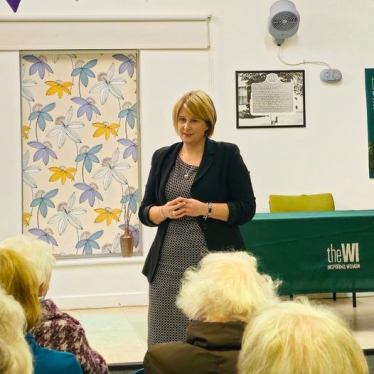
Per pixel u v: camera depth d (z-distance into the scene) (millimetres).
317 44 6355
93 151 6242
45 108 6168
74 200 6230
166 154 3064
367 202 6402
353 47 6398
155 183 3072
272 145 6336
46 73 6152
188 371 1745
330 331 1153
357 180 6410
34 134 6152
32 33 6020
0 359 1270
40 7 6051
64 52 6133
